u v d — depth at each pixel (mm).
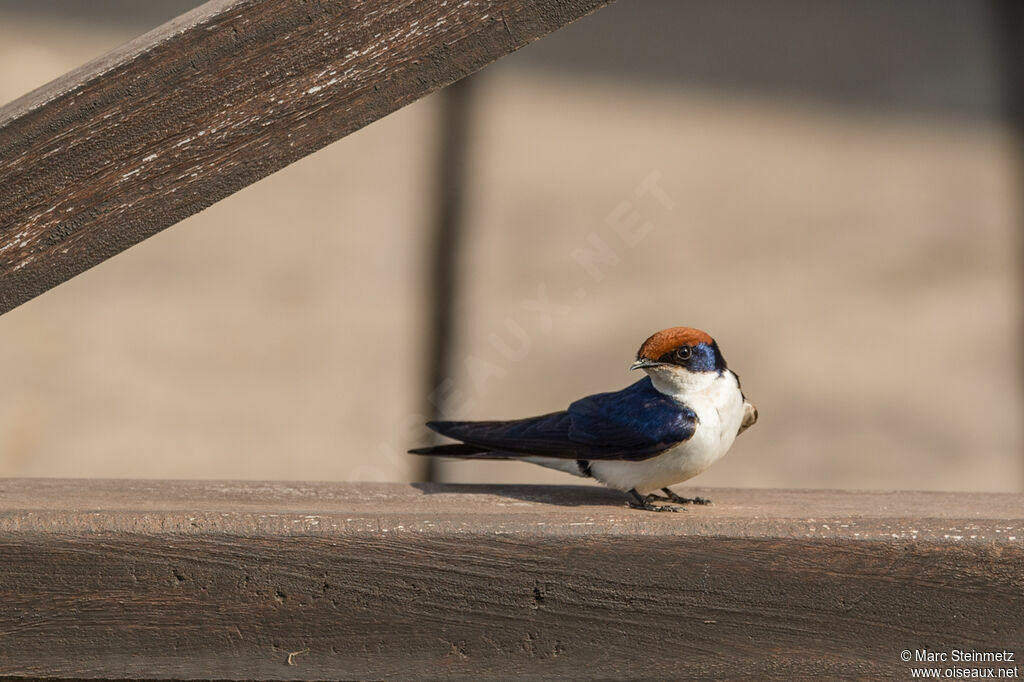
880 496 5262
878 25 15844
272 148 4098
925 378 12719
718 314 12797
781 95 14867
